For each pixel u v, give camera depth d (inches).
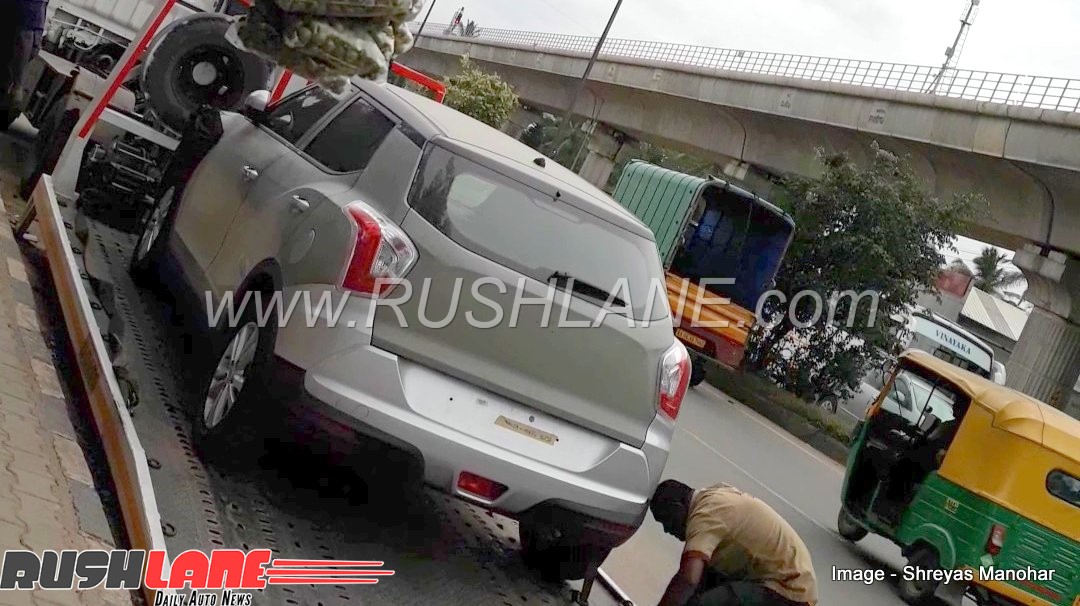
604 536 197.8
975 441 375.9
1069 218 1101.1
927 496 385.4
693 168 1600.6
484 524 238.4
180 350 254.1
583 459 194.9
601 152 2169.0
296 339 181.0
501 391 188.1
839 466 690.2
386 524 212.8
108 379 192.1
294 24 117.7
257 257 207.0
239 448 195.9
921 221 903.1
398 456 181.9
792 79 1460.4
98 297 251.4
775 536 195.3
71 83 345.7
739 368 928.9
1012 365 1219.9
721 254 746.8
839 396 931.3
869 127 1301.7
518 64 2365.9
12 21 339.3
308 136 231.1
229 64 330.3
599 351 193.2
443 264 183.8
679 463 452.1
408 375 183.2
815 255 904.9
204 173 265.0
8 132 432.1
